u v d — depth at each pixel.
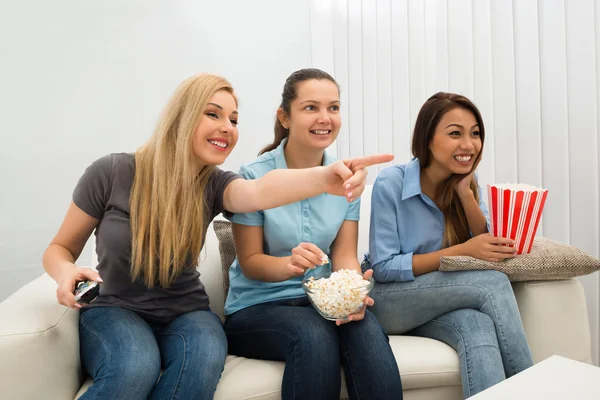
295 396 1.26
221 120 1.44
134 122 2.82
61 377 1.25
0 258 2.62
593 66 1.86
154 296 1.41
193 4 2.91
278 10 3.07
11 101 2.61
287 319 1.39
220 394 1.26
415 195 1.70
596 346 1.92
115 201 1.39
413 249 1.69
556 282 1.55
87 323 1.33
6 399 1.16
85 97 2.73
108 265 1.38
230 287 1.66
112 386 1.13
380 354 1.32
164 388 1.19
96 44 2.73
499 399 0.99
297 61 3.13
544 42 1.98
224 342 1.33
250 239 1.57
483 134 1.64
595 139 1.88
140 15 2.80
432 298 1.55
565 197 1.97
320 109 1.63
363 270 1.77
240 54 3.03
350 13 2.89
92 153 2.76
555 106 1.97
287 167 1.71
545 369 1.12
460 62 2.28
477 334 1.41
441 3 2.36
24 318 1.24
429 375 1.40
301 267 1.44
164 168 1.40
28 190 2.65
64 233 1.41
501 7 2.11
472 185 1.75
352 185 1.29
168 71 2.88
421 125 1.68
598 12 1.83
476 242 1.57
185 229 1.40
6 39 2.58
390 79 2.67
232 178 1.52
